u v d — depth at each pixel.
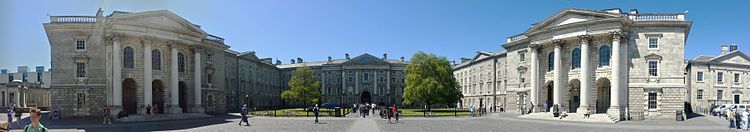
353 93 108.69
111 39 44.34
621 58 43.16
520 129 29.95
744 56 69.50
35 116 9.68
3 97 74.56
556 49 46.38
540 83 49.75
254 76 89.25
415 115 49.50
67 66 45.66
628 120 41.16
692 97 66.81
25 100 77.62
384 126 32.81
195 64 51.56
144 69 44.94
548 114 44.38
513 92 56.75
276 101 107.19
